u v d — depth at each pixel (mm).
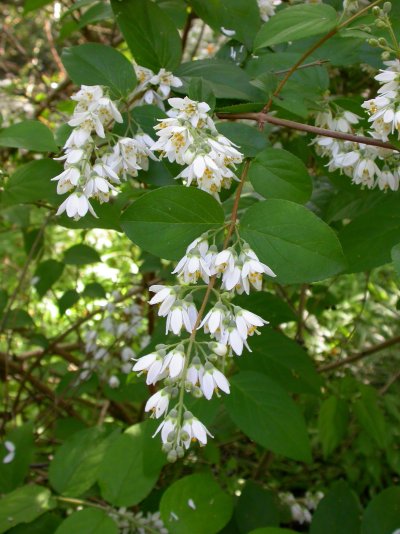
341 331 543
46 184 292
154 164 277
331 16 244
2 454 319
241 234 209
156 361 193
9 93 566
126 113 274
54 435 433
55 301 553
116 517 302
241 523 305
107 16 336
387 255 248
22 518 266
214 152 215
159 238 214
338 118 282
